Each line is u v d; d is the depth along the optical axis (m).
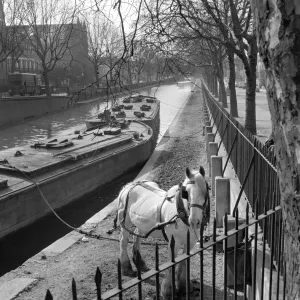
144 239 9.46
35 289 7.36
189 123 38.69
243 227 4.04
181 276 6.68
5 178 13.29
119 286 2.73
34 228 13.29
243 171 10.18
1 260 11.52
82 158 16.69
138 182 7.55
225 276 3.90
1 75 59.16
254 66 15.59
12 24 38.84
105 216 11.44
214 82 53.00
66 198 15.09
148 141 23.03
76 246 9.41
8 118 43.22
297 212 2.24
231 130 13.75
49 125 42.31
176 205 6.15
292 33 2.02
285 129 2.19
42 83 66.00
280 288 5.00
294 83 2.09
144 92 83.94
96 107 54.97
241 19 15.37
